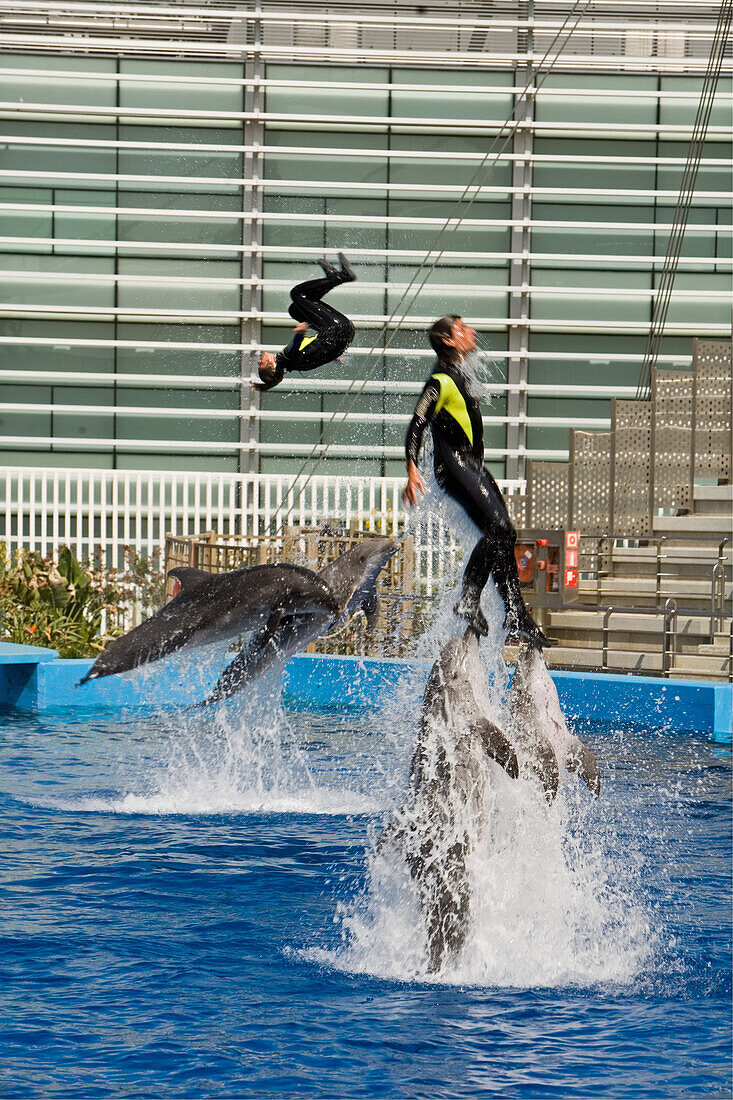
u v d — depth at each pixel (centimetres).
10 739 3888
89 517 6181
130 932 2088
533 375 7144
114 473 6131
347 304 7012
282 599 2572
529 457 7106
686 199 7106
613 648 5106
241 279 6906
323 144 7031
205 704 2828
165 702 4688
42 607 5322
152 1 6938
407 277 7056
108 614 5569
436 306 7056
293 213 7006
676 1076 1569
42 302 7006
